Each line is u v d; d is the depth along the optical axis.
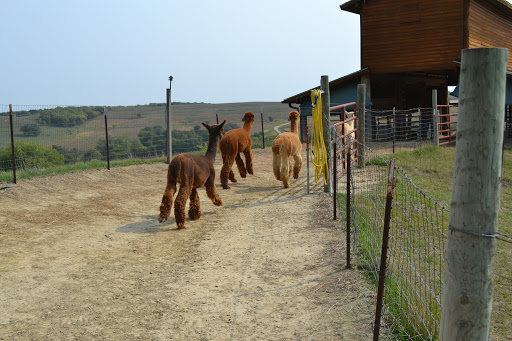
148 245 7.80
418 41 21.72
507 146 19.44
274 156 12.43
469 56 2.66
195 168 9.18
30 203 10.63
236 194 12.09
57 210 10.12
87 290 5.94
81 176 13.89
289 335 4.68
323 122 10.97
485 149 2.67
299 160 13.58
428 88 31.42
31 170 14.02
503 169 14.54
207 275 6.41
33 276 6.37
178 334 4.82
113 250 7.53
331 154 11.08
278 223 8.88
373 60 22.73
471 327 2.84
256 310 5.28
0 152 15.23
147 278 6.34
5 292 5.84
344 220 8.47
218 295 5.73
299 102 25.48
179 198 8.77
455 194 2.81
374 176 12.61
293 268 6.48
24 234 8.25
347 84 23.58
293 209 9.91
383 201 9.64
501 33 25.19
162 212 8.64
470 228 2.76
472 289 2.80
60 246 7.67
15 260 6.95
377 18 22.48
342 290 5.54
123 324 5.06
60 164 16.11
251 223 9.04
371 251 6.69
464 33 20.73
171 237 8.27
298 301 5.42
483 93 2.64
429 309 4.50
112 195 12.14
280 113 55.97
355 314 4.93
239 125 46.19
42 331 4.91
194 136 29.06
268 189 12.59
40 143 16.92
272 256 7.04
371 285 5.59
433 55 21.45
